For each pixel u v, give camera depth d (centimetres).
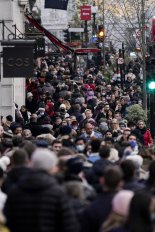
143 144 3644
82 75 8188
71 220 1397
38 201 1398
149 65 4456
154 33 5709
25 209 1402
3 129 3403
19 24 5194
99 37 7725
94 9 8950
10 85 4531
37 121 4294
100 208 1514
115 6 9788
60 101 5222
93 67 8469
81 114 4600
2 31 4272
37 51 4900
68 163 1755
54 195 1400
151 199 1341
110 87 6600
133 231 1330
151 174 1672
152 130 4356
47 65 7750
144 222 1333
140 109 4697
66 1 5800
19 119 4550
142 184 1698
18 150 1703
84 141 2569
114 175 1527
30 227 1402
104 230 1405
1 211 1452
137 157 2025
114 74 8081
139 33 7212
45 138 2773
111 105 5769
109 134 3369
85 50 7300
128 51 8900
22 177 1462
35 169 1430
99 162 1905
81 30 8500
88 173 1841
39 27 6025
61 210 1397
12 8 4547
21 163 1689
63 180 1700
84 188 1709
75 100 5222
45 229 1392
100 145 2166
